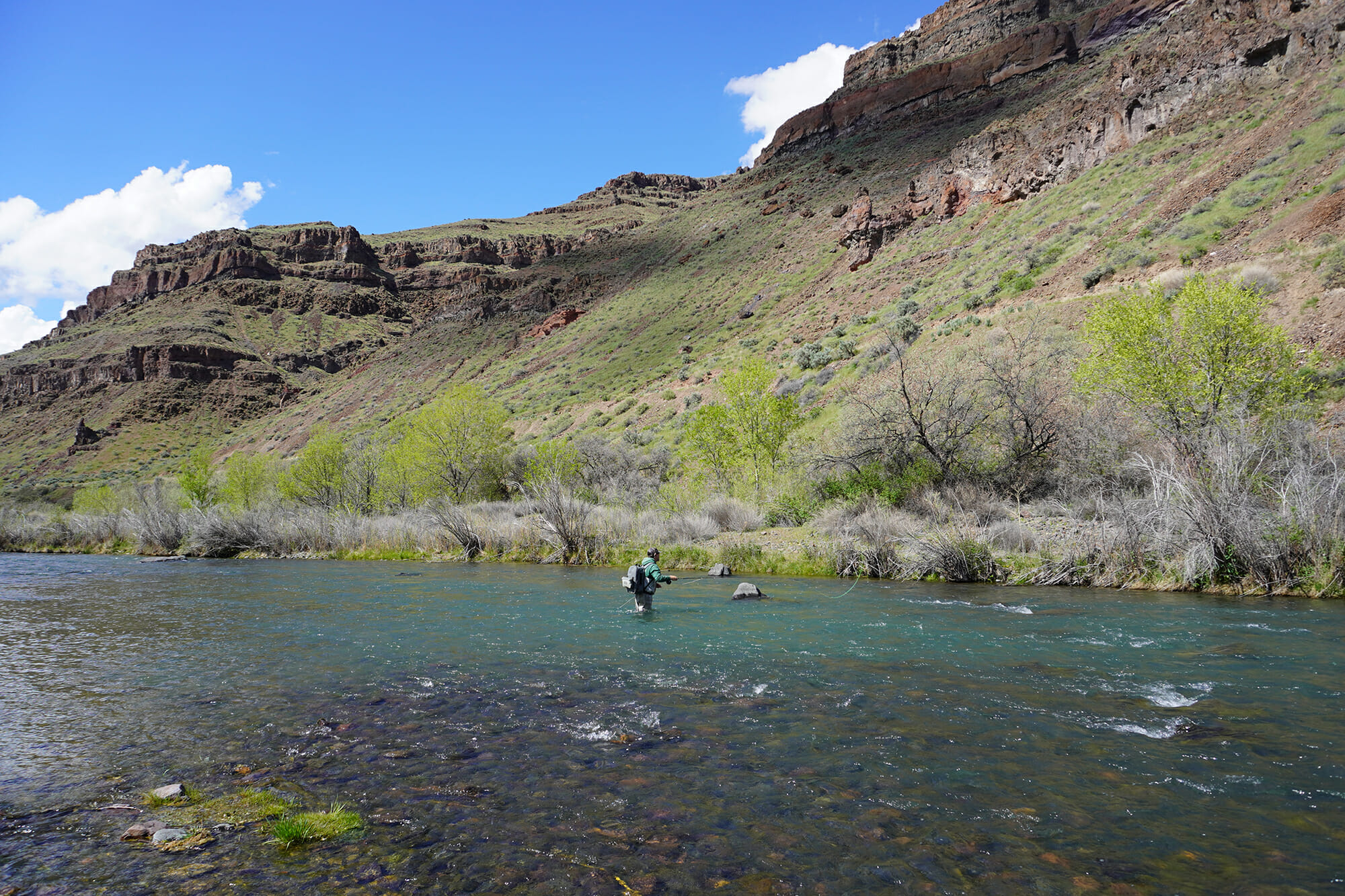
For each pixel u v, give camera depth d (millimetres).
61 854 3432
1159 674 6141
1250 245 27297
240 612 11117
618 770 4320
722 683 6273
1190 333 14383
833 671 6562
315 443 31234
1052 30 113438
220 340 129250
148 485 46000
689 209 157875
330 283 164625
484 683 6430
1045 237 44406
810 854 3262
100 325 145375
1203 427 13391
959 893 2893
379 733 5098
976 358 23078
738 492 22297
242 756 4730
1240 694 5492
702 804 3820
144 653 8102
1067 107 58625
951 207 64188
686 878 3078
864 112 136000
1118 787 3912
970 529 14453
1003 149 62375
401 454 30312
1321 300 21188
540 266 155625
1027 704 5414
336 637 8781
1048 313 30750
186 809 3939
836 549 14648
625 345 80625
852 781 4078
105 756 4789
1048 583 12133
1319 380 17438
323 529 23312
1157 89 49281
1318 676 5953
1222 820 3506
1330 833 3354
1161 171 41750
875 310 54031
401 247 189500
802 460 20891
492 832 3561
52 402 113438
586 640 8328
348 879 3148
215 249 165500
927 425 18656
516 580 14766
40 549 32875
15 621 10625
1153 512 11734
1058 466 17078
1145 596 10609
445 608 11031
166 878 3186
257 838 3574
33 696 6266
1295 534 10367
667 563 16594
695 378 56750
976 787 3955
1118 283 31109
